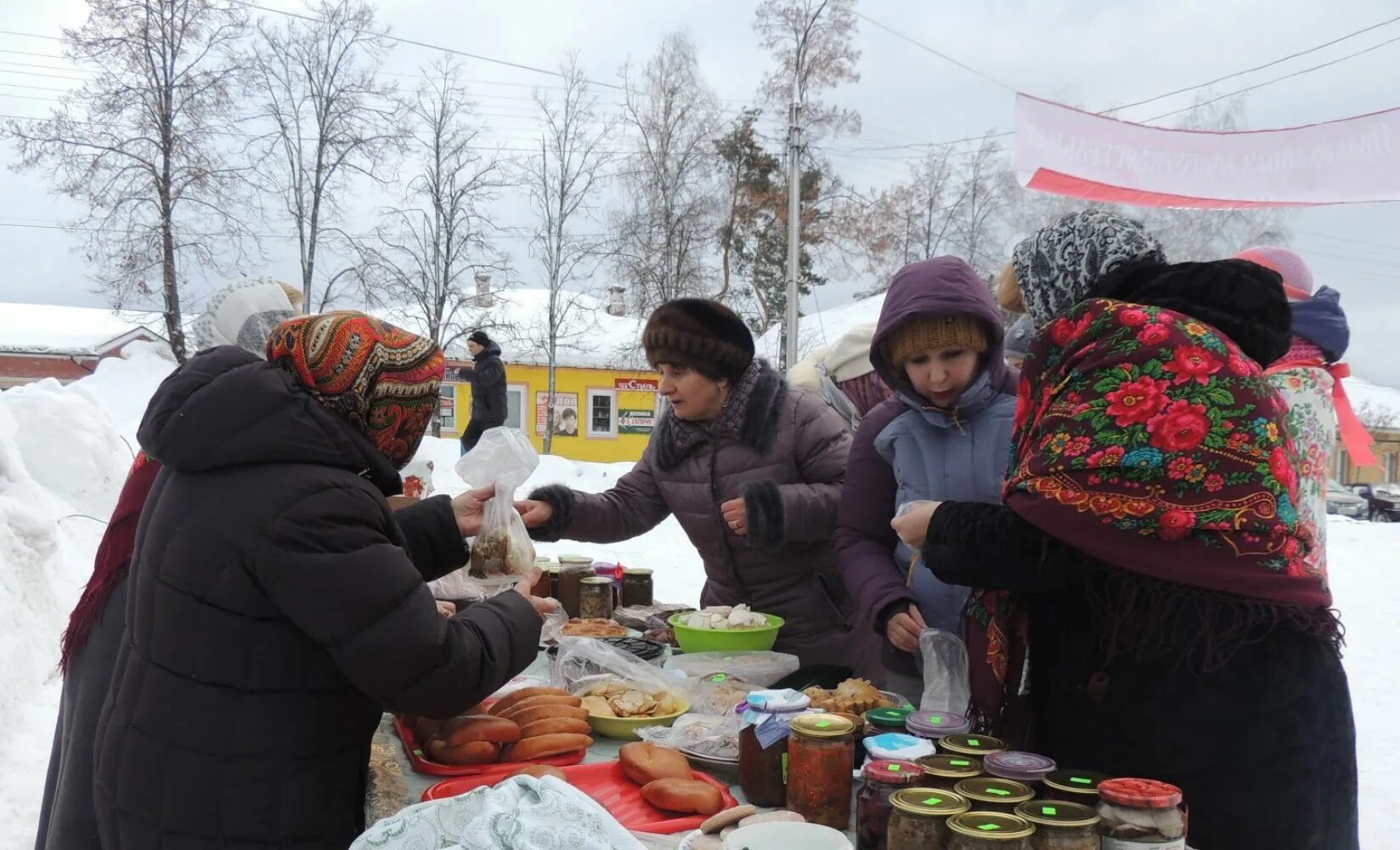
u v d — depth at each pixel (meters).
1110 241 1.60
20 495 5.75
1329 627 1.43
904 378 2.18
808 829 1.27
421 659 1.44
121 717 1.52
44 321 28.25
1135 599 1.43
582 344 26.45
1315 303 3.10
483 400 13.70
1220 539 1.38
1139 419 1.40
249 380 1.49
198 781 1.44
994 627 1.69
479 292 23.23
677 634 2.53
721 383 2.63
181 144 17.55
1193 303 1.49
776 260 23.84
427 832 1.28
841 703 1.79
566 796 1.26
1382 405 44.56
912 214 25.45
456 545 2.04
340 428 1.51
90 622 1.93
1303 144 6.53
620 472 16.06
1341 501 22.08
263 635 1.44
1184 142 6.84
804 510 2.46
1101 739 1.49
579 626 2.65
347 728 1.53
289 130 19.09
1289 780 1.39
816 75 22.70
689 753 1.76
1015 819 1.17
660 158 23.12
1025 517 1.47
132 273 17.38
